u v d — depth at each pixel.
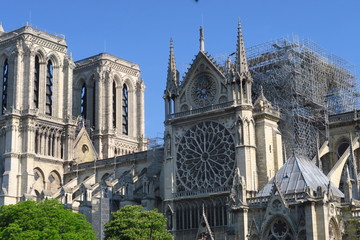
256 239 71.94
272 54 120.19
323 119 115.69
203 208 99.12
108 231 93.75
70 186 141.38
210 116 108.94
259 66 121.19
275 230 70.94
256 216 73.12
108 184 122.75
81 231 92.31
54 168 146.00
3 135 143.00
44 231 84.81
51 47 151.50
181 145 111.94
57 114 149.75
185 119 111.94
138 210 96.50
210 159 107.38
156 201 117.00
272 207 71.19
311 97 117.00
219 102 109.44
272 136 106.50
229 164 104.62
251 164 102.44
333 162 113.25
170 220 109.06
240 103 105.12
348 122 112.75
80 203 122.31
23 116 141.00
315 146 113.19
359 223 72.19
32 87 143.75
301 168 77.19
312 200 68.06
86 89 171.25
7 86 148.62
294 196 71.19
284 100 114.31
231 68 107.75
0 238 84.00
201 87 112.56
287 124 110.50
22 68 144.25
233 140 105.19
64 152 149.25
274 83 116.75
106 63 166.00
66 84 153.12
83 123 156.50
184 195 108.56
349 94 132.88
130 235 90.44
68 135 149.50
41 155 143.25
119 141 164.12
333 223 70.56
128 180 123.25
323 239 67.12
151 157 128.62
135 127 170.25
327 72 126.44
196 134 110.50
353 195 91.56
